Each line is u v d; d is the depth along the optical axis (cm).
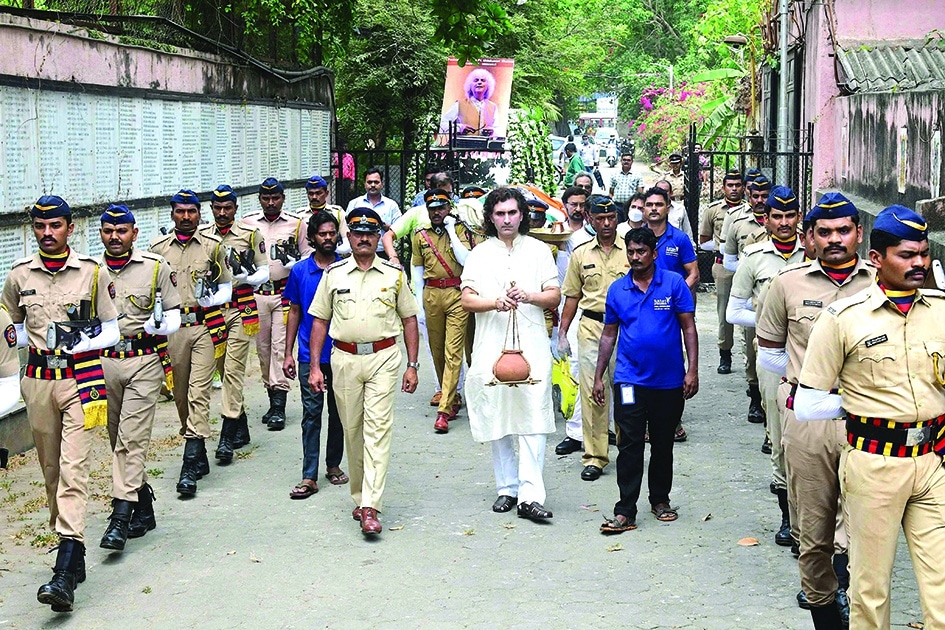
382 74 2311
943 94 1050
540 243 814
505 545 738
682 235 1013
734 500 827
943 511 480
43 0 1052
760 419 1062
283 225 1077
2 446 923
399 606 634
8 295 669
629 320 766
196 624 613
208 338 884
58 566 633
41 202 663
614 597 641
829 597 570
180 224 885
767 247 818
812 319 602
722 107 2700
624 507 762
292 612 628
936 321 485
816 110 1722
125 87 1118
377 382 775
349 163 2047
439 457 962
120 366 733
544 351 804
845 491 498
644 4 6031
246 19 1491
